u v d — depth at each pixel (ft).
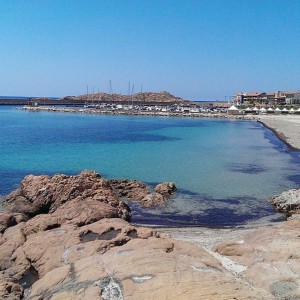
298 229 60.23
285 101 625.00
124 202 90.22
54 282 42.91
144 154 172.24
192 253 48.11
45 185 87.56
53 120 407.23
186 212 88.22
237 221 82.02
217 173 130.11
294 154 175.83
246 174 129.18
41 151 177.27
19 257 52.16
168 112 538.88
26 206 84.12
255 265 46.96
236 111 497.46
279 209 89.86
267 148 197.47
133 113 526.16
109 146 198.80
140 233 55.31
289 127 295.69
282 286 41.73
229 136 258.78
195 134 271.90
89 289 39.37
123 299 37.63
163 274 40.91
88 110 569.64
